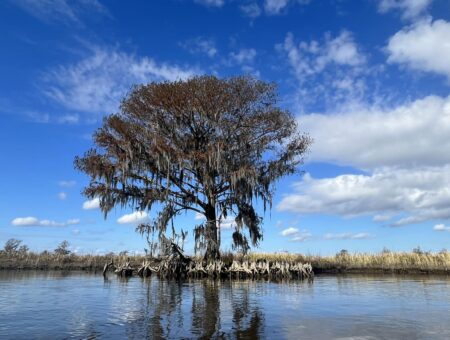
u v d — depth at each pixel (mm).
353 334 12008
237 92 33906
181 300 19656
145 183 34062
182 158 32219
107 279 33781
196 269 34000
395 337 11641
